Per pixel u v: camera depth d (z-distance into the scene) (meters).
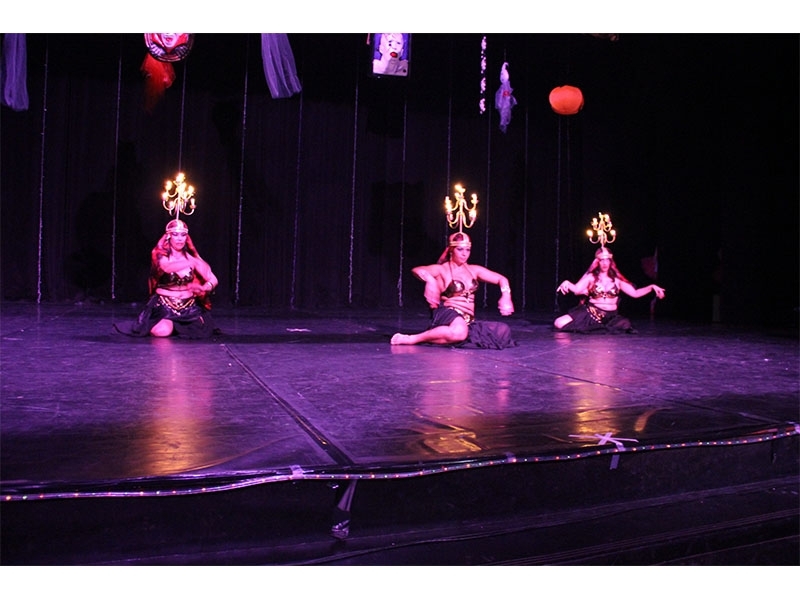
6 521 1.88
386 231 11.55
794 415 3.12
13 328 6.17
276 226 11.03
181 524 2.04
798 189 9.96
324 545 2.16
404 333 6.73
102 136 10.17
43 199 9.93
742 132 10.51
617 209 12.34
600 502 2.56
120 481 1.97
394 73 8.78
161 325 5.72
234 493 2.08
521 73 12.05
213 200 10.70
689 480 2.73
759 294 10.30
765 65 10.16
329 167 11.25
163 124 10.43
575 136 12.49
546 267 12.45
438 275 5.78
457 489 2.34
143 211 10.36
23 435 2.43
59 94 9.97
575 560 2.20
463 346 5.66
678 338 7.02
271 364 4.39
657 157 11.90
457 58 11.72
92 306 9.45
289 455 2.28
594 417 2.99
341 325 7.66
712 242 11.29
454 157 11.83
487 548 2.23
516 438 2.60
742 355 5.49
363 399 3.28
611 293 7.57
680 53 11.18
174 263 5.83
